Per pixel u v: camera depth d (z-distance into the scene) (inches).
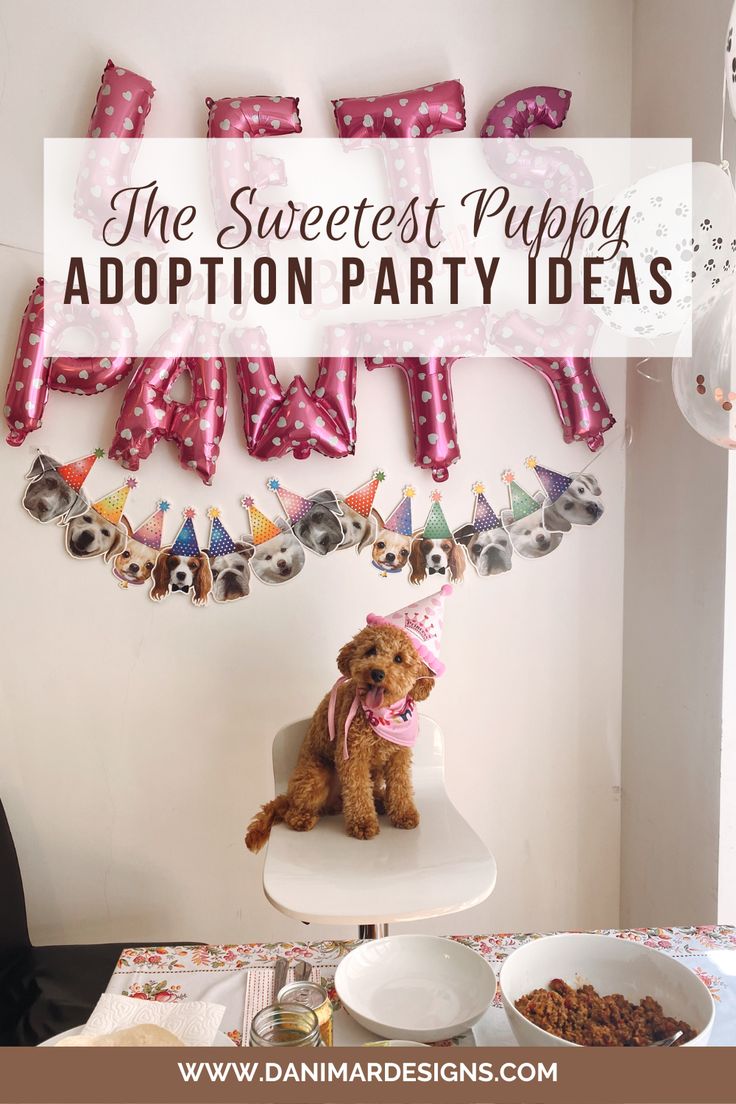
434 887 52.1
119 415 71.9
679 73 68.6
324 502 75.0
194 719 75.2
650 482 74.3
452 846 57.8
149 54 71.9
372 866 54.9
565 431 76.0
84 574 73.5
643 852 76.4
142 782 75.4
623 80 76.8
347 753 59.8
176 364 69.8
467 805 78.8
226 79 72.7
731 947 46.0
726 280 46.7
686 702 68.9
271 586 74.9
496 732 78.6
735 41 46.1
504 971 37.9
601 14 76.2
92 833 75.3
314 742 63.0
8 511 72.6
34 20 70.8
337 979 40.5
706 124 64.7
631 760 78.5
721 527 63.9
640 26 75.3
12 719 73.8
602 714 80.0
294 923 77.4
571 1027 35.7
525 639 78.2
